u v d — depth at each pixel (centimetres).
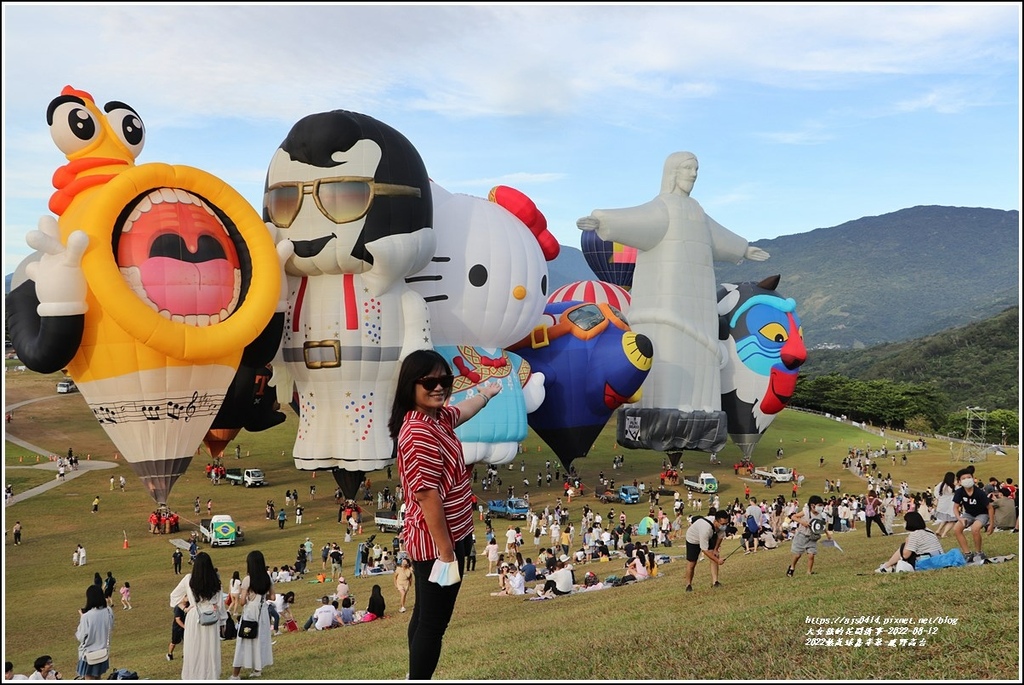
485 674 956
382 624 1686
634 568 1900
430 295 3788
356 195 3400
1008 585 1034
